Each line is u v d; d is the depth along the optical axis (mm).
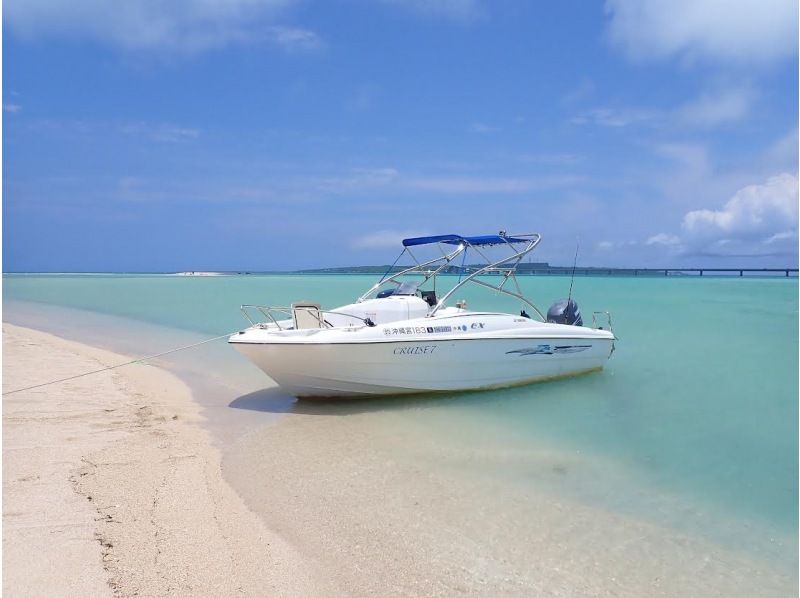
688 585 3250
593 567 3414
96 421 6062
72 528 3527
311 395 7199
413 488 4520
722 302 24828
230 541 3547
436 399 7352
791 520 4074
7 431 5566
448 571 3318
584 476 4844
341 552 3492
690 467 5090
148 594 2895
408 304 7871
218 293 34750
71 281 71125
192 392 7738
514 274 9047
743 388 8078
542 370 8125
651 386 8156
